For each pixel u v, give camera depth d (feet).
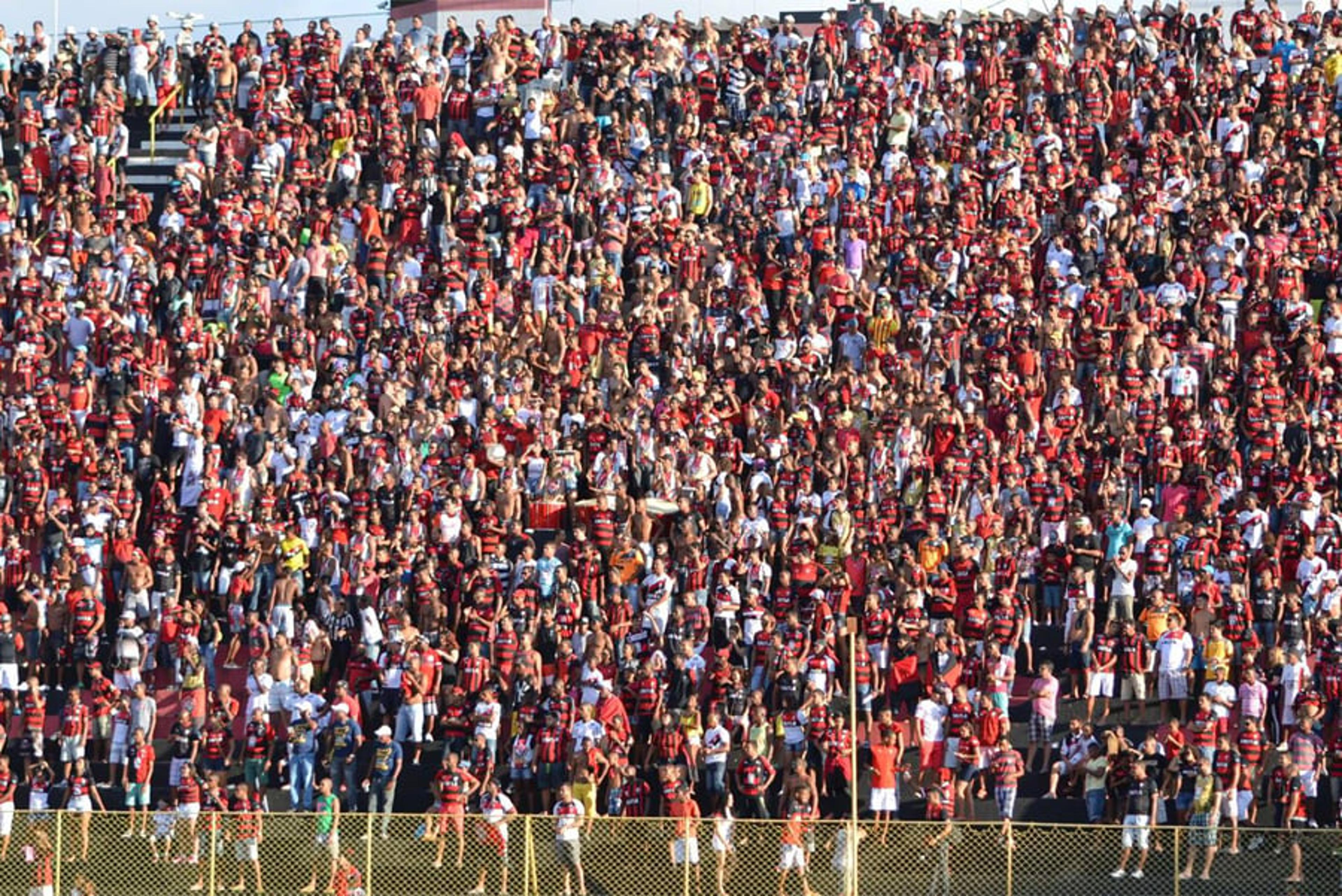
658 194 609.42
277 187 623.36
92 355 562.25
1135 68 655.76
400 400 539.70
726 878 387.75
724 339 563.48
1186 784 411.95
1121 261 566.77
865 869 384.88
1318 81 635.66
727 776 433.48
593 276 587.68
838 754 427.74
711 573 477.36
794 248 590.14
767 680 452.35
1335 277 578.25
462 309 573.74
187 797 426.10
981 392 538.47
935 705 432.66
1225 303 556.51
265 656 464.24
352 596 478.59
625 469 515.09
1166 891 379.55
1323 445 505.25
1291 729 436.35
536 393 547.08
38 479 508.53
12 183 624.59
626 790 424.05
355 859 395.14
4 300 577.84
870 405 531.09
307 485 501.56
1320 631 451.12
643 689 445.78
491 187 620.49
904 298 579.07
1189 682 443.32
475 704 445.78
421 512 499.92
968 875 382.42
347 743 437.58
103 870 398.21
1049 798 427.74
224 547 489.67
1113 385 522.88
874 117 644.69
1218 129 629.10
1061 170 615.16
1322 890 376.68
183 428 520.42
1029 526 480.23
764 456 514.27
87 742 460.55
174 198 617.21
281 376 540.93
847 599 465.06
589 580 476.13
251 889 396.37
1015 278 572.51
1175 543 473.67
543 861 390.63
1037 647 469.57
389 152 629.10
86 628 474.49
